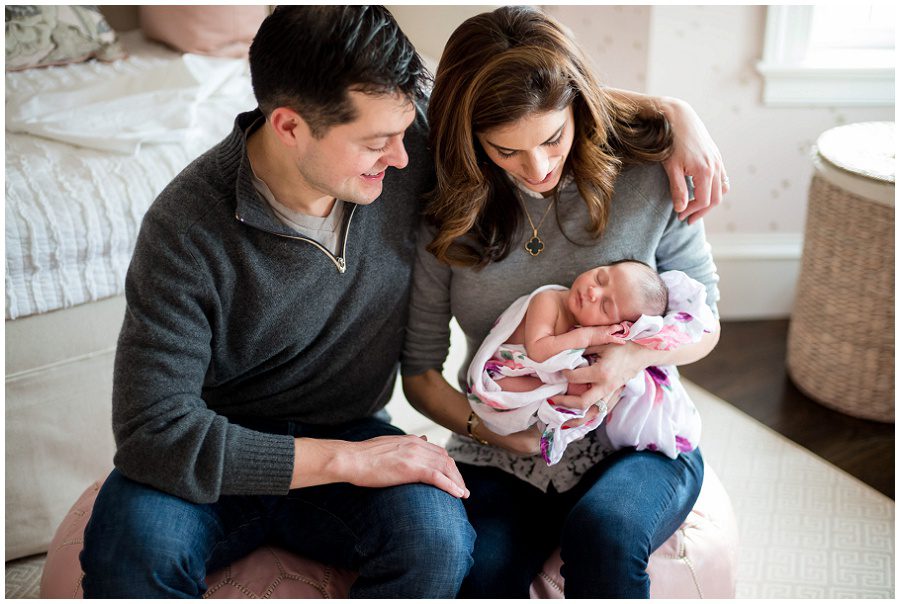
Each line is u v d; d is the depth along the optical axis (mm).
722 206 2889
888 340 2322
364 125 1252
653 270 1498
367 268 1493
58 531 1585
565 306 1504
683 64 2715
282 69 1232
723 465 2277
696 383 2643
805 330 2521
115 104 2109
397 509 1340
